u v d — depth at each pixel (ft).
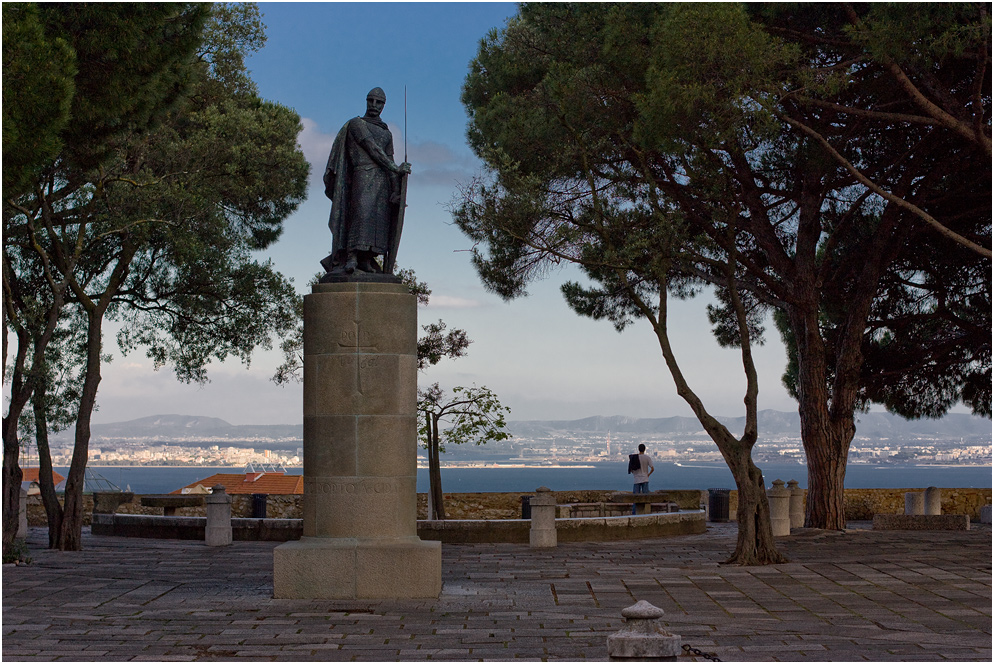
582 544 66.03
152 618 36.47
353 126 44.78
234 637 32.91
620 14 56.39
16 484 59.57
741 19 51.13
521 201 58.29
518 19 67.77
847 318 75.97
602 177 62.85
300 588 40.98
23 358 61.36
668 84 51.62
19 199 63.36
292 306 77.30
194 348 78.13
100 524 75.20
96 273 71.92
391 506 41.96
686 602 40.52
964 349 85.35
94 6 47.57
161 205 66.08
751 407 56.49
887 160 71.82
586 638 32.71
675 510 82.53
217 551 61.67
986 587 44.62
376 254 44.60
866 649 30.83
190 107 75.36
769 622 35.83
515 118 61.82
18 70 39.42
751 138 58.75
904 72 57.26
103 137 54.44
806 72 52.80
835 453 75.20
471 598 41.16
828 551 60.34
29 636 33.12
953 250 78.18
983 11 50.72
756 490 54.85
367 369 42.34
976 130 53.06
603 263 58.54
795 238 80.43
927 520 74.84
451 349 78.74
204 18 52.49
